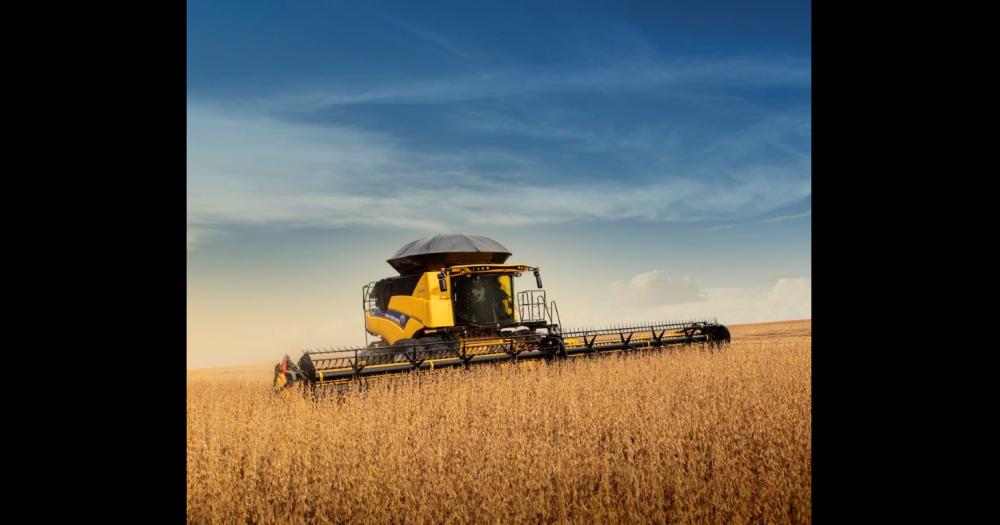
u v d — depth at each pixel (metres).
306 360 11.71
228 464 7.32
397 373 12.23
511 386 11.49
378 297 18.41
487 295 16.05
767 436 7.59
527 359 14.02
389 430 8.61
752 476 6.34
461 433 8.35
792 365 13.83
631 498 5.77
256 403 11.12
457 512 5.77
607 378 12.74
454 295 15.81
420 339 15.34
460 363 13.09
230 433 8.83
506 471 6.65
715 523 5.43
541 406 10.02
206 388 16.42
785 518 5.30
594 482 6.56
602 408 9.68
